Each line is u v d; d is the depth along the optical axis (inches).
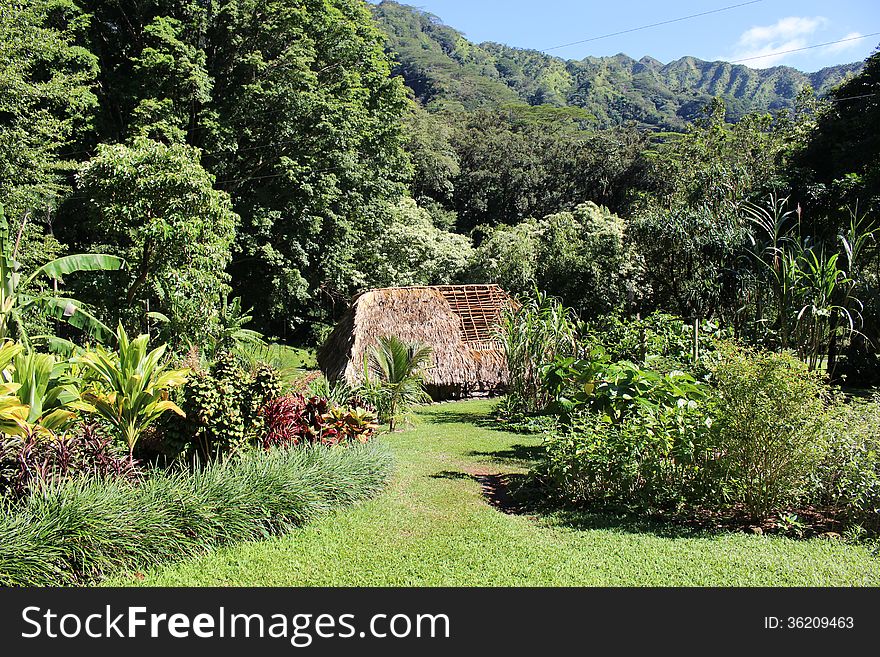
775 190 719.1
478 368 536.1
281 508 190.4
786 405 186.1
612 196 1909.4
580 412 259.3
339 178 887.7
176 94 726.5
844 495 191.3
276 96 767.7
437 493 226.4
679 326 412.8
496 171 1958.7
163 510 168.9
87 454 190.5
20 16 547.8
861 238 447.2
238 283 896.3
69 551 150.3
